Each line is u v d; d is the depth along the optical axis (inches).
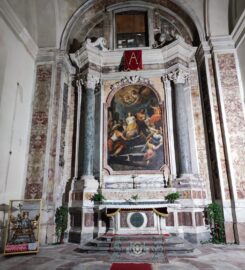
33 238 219.8
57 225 283.9
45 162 290.5
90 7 376.5
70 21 358.0
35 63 331.6
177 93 327.3
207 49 329.1
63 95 340.8
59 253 219.1
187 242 244.5
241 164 275.4
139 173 308.7
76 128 339.9
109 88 351.6
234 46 319.0
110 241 232.8
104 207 258.2
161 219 251.6
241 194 267.0
